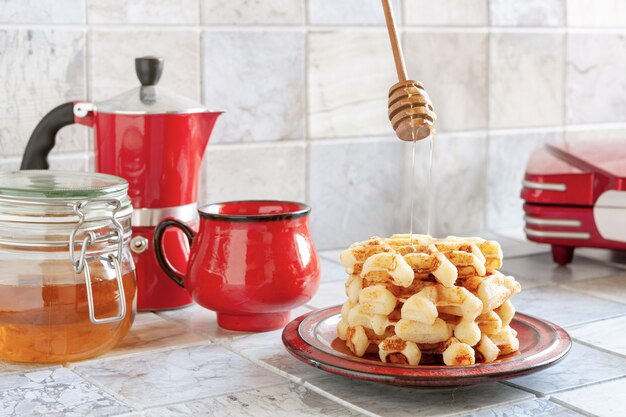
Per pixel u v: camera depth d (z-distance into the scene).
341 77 1.41
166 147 1.15
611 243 1.28
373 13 1.42
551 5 1.53
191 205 1.18
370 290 1.00
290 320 1.14
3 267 1.03
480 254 1.02
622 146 1.36
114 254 1.05
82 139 1.29
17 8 1.24
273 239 1.09
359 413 0.96
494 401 0.98
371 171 1.44
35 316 1.03
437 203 1.49
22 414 0.95
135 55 1.30
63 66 1.27
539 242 1.32
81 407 0.97
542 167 1.32
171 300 1.17
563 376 1.02
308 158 1.40
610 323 1.14
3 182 1.05
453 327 1.00
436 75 1.46
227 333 1.12
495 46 1.50
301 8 1.37
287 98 1.38
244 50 1.35
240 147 1.36
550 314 1.17
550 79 1.55
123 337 1.07
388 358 1.00
